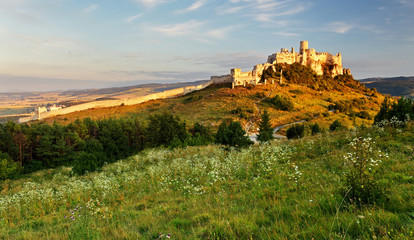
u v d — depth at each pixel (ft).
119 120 169.17
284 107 278.87
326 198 22.58
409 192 20.93
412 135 45.50
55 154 123.95
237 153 63.00
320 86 408.05
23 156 127.75
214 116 251.60
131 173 60.95
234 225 19.17
